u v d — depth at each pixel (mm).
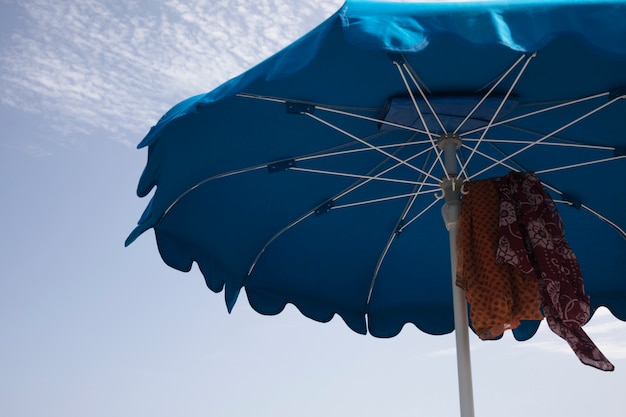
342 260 4941
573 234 4699
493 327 3625
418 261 5020
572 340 3506
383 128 3953
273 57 3076
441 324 5180
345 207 4617
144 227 4020
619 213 4516
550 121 3975
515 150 4254
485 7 2816
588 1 2814
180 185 4129
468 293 3686
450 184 3926
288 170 4297
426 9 2838
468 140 4105
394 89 3645
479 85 3623
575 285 3656
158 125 3518
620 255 4758
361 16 2777
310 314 5016
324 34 2826
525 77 3580
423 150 4156
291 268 4914
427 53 3352
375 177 4168
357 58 3367
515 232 3619
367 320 5219
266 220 4609
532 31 2748
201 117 3699
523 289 3625
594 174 4285
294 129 3967
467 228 3805
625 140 4012
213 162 4098
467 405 3523
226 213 4492
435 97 3650
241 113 3768
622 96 3596
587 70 3521
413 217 4746
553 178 4391
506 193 3773
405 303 5219
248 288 4855
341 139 4109
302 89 3576
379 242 4867
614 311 4891
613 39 2713
